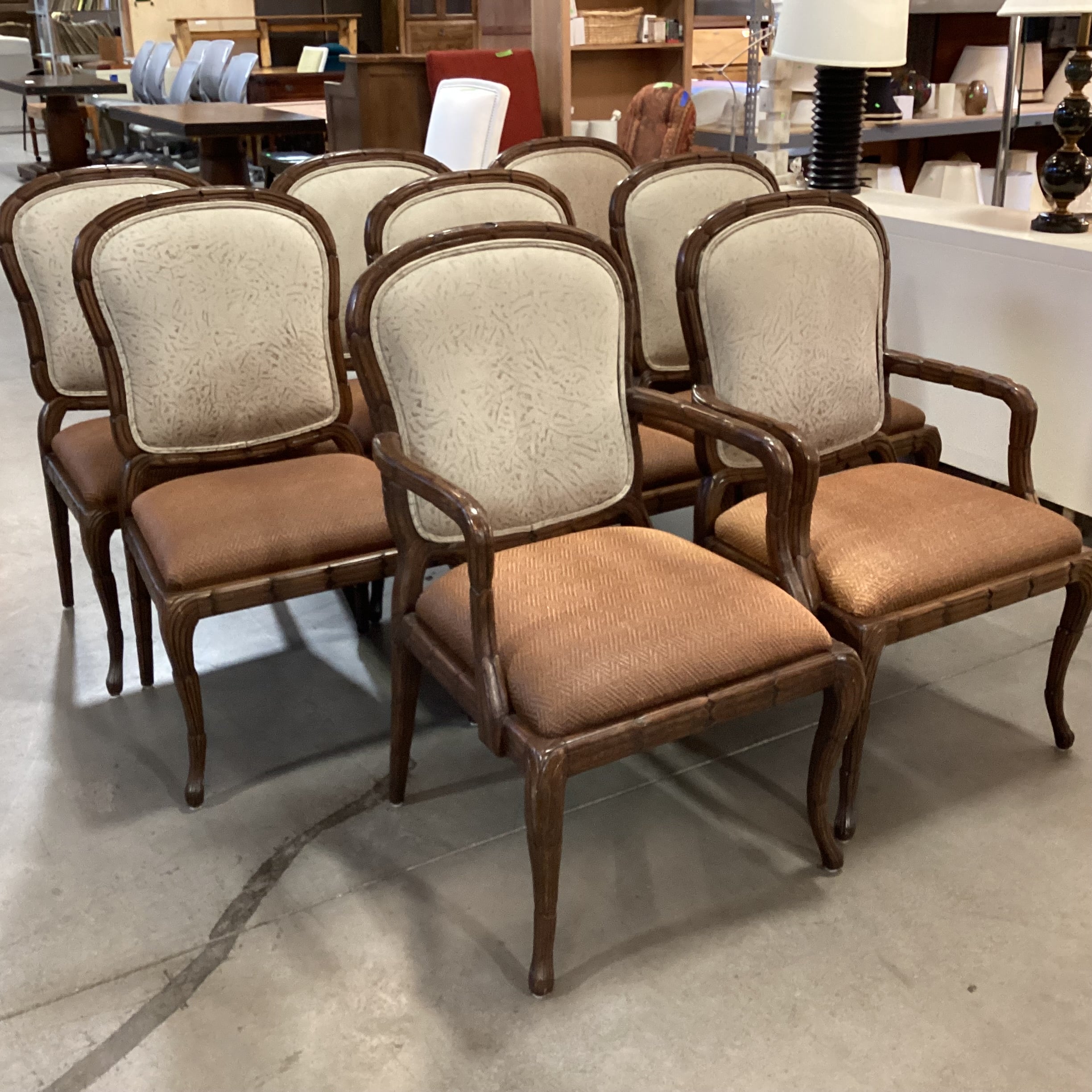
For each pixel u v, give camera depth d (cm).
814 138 322
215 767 211
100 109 718
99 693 236
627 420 196
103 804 201
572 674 152
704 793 202
